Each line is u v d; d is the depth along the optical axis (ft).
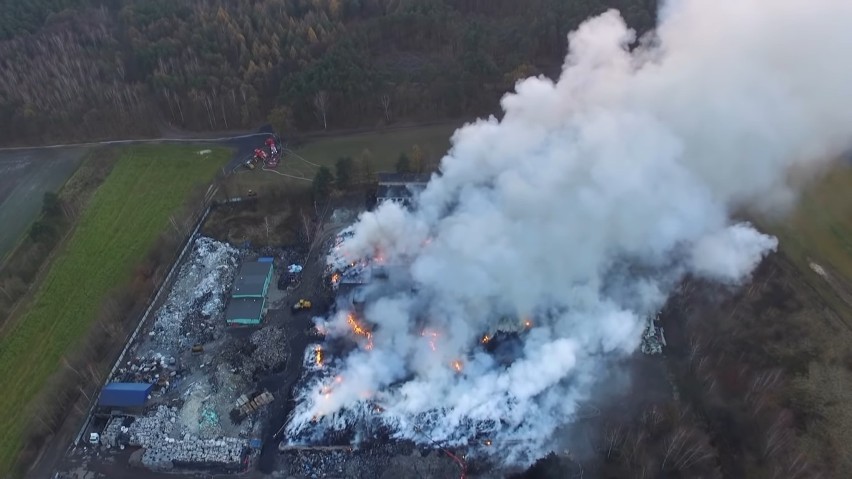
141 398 240.73
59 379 253.44
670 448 210.38
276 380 251.80
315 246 313.94
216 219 334.03
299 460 224.74
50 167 374.02
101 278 300.81
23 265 300.81
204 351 265.34
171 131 402.52
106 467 225.56
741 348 248.32
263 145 386.32
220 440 230.68
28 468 225.76
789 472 205.87
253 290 281.54
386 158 367.66
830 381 233.55
